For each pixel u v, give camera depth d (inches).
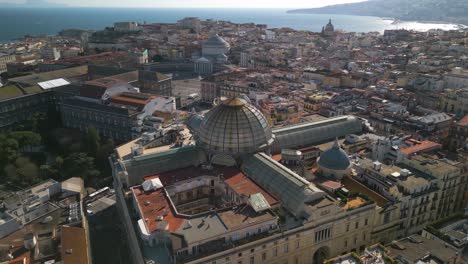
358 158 6117.1
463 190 5925.2
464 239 4148.6
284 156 5989.2
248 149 5826.8
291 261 4672.7
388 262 3772.1
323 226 4707.2
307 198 4712.1
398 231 5398.6
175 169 5856.3
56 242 5221.5
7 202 5925.2
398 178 5452.8
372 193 5275.6
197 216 4495.6
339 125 7234.3
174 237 4013.3
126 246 5782.5
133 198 5157.5
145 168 5767.7
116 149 6633.9
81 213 5846.5
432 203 5556.1
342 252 5054.1
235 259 4220.0
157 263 4065.0
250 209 4626.0
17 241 5044.3
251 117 5900.6
